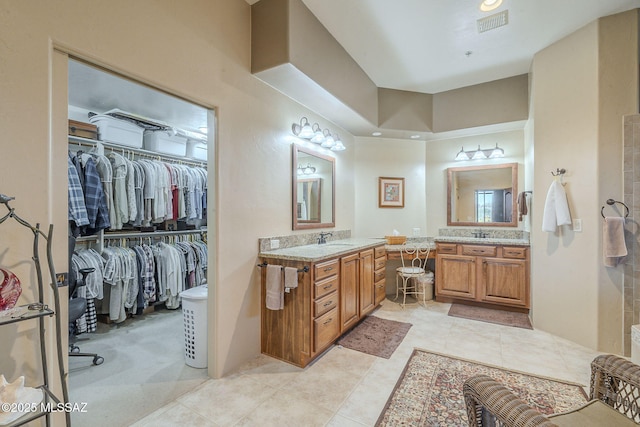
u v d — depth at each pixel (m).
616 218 2.47
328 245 3.30
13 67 1.29
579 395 1.97
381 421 1.75
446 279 4.05
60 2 1.42
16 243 1.30
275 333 2.54
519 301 3.58
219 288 2.23
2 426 1.00
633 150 2.49
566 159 2.86
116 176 3.12
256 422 1.74
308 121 3.28
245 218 2.48
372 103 3.80
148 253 3.44
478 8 2.48
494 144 4.21
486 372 2.27
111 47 1.60
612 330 2.58
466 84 3.94
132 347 2.73
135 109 3.39
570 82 2.82
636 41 2.48
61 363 1.31
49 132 1.40
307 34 2.52
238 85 2.40
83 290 2.84
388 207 4.56
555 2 2.40
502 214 4.15
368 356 2.55
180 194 3.73
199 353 2.35
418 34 2.85
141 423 1.73
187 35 2.01
